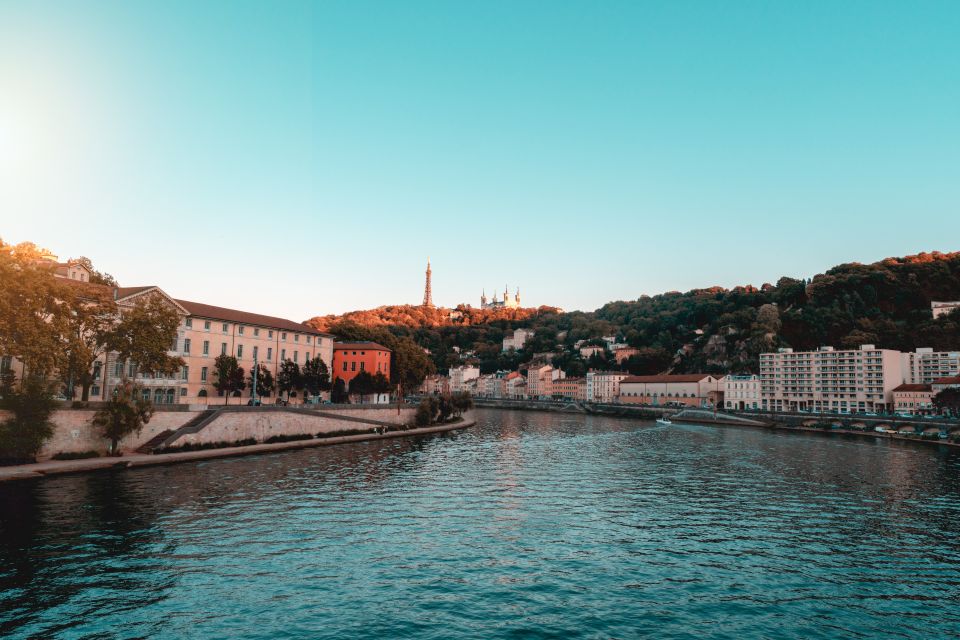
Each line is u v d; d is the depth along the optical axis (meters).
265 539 37.84
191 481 56.53
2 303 55.75
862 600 30.28
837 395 199.00
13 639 23.52
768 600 30.00
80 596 27.86
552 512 47.94
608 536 40.97
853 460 86.06
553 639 24.95
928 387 175.75
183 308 97.19
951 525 45.62
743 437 128.12
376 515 45.03
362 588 30.05
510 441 108.00
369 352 146.00
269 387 112.81
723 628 26.56
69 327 63.34
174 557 33.75
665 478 66.56
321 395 132.12
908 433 129.62
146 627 24.94
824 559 36.81
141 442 72.81
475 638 24.83
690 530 43.09
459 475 65.44
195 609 26.88
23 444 59.09
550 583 31.55
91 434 67.06
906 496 57.25
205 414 80.75
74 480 55.62
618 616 27.52
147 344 72.00
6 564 31.72
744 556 37.09
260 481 57.72
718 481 65.12
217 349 105.06
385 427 114.81
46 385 61.66
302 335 126.81
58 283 62.91
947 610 29.20
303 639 24.28
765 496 56.47
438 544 38.00
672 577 32.97
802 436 133.12
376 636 24.77
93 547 34.94
